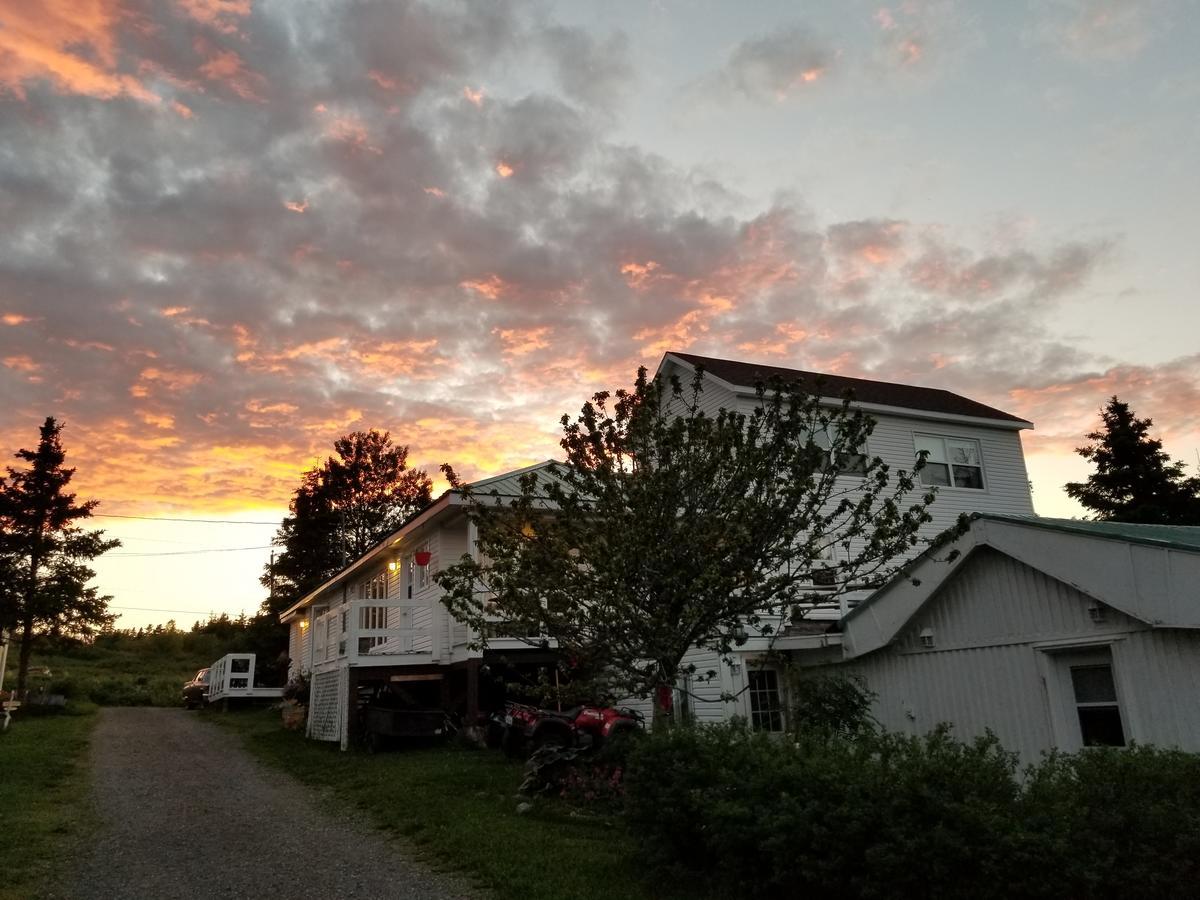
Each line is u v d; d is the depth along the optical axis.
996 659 11.92
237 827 10.82
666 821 7.55
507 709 16.23
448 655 19.61
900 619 13.14
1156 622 9.88
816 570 11.20
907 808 6.06
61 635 28.19
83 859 9.05
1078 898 5.50
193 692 33.44
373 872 8.52
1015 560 11.77
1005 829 5.70
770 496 10.92
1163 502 31.52
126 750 18.72
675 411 21.50
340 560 49.12
